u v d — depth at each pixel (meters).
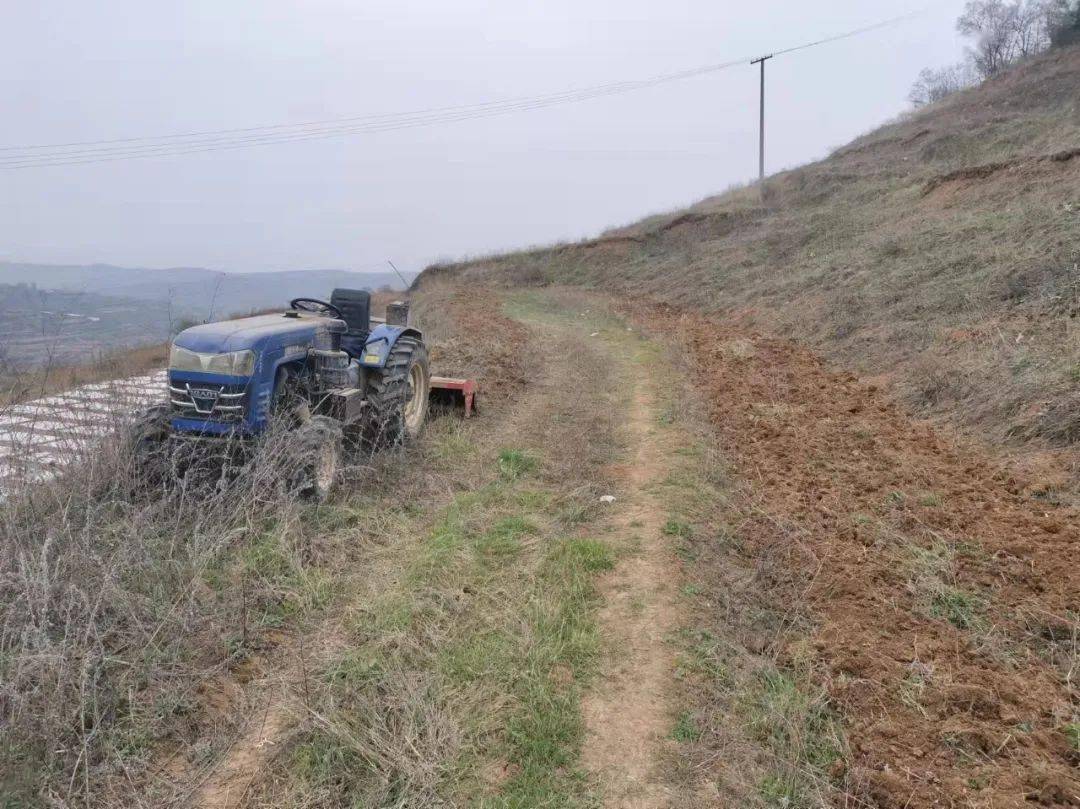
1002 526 4.91
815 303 12.77
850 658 3.55
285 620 4.14
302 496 5.49
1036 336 7.75
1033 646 3.71
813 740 3.10
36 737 3.01
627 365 11.36
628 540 5.02
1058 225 10.38
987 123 24.19
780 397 8.66
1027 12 43.16
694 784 2.95
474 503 5.70
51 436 5.45
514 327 15.55
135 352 10.92
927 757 2.93
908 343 9.38
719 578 4.48
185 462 5.24
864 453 6.55
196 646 3.76
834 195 23.61
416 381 7.72
